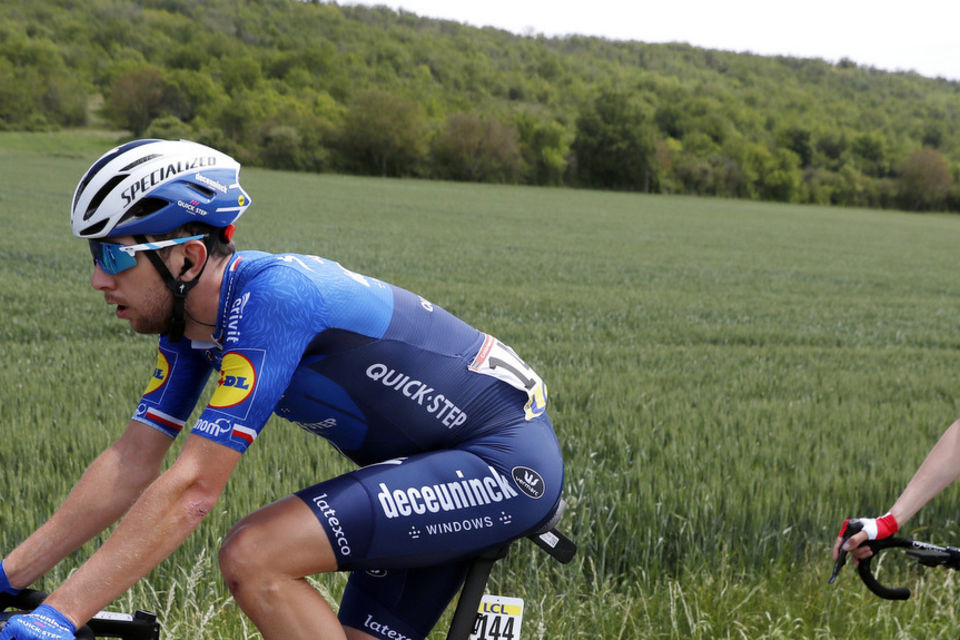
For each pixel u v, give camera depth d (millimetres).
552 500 2102
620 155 105062
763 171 113938
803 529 4250
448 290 17031
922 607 3490
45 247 21438
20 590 1964
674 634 3182
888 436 6043
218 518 3635
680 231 46906
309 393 1963
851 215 84250
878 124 178500
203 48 147125
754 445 5453
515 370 2133
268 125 98625
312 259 1984
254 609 1777
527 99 165875
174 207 1734
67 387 6859
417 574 2092
